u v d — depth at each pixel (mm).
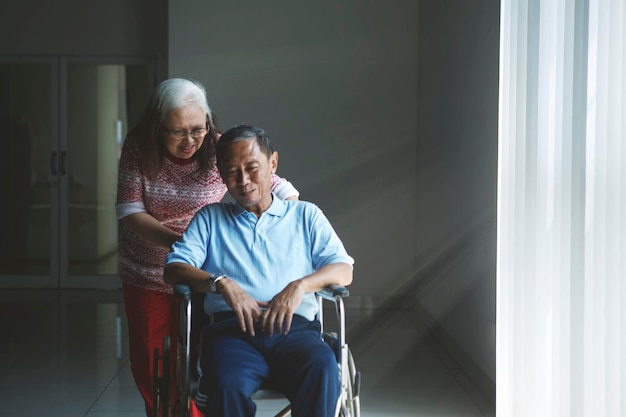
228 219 2488
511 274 3307
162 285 2725
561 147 2691
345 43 6426
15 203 7285
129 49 7188
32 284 7270
